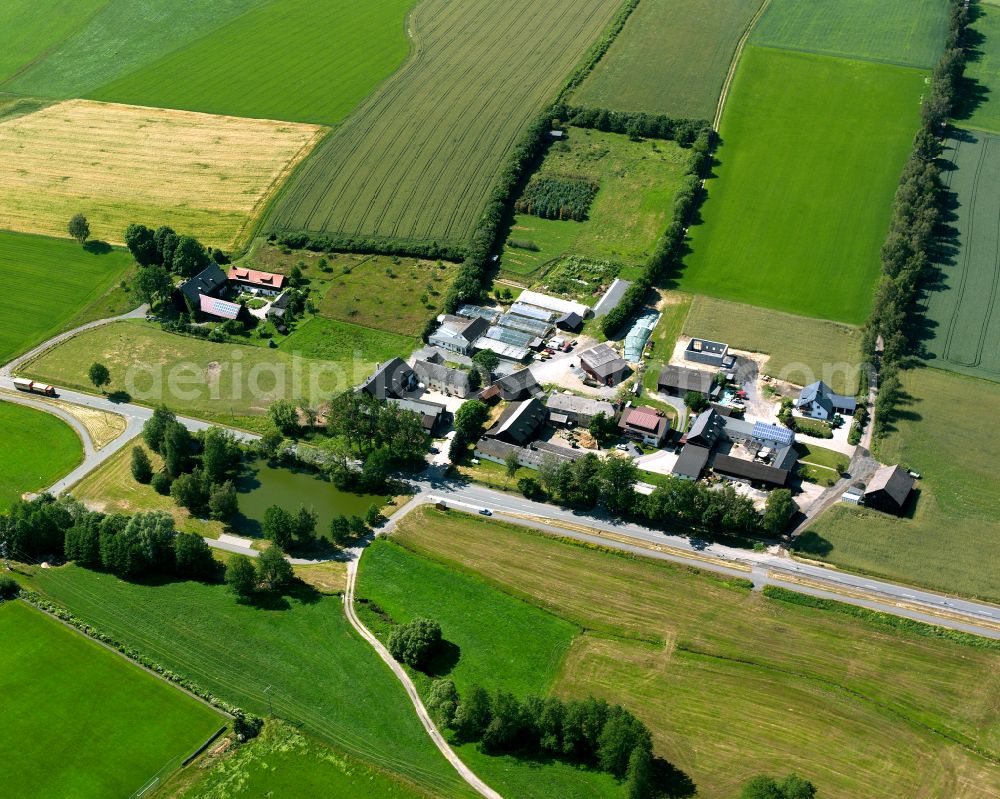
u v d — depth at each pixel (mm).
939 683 155625
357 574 181750
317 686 157000
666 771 141500
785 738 147000
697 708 152125
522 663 161125
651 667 159750
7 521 183500
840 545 184000
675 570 180000
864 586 175125
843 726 148875
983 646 161375
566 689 155875
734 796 137375
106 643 163625
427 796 138250
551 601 174000
